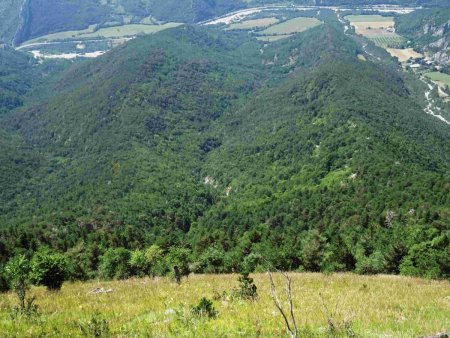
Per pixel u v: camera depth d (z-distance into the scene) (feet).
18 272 77.97
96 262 272.10
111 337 51.47
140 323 57.52
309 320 57.26
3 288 98.43
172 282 103.86
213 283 100.17
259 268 161.38
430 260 139.44
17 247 348.18
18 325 55.93
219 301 72.18
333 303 70.03
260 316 59.47
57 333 53.01
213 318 58.23
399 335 50.03
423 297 78.79
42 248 303.89
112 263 182.91
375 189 453.99
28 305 64.80
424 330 53.16
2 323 56.95
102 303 74.13
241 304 68.69
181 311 61.00
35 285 94.94
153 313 63.05
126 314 64.34
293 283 100.73
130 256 177.88
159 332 52.39
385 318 59.93
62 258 95.50
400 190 432.25
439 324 56.18
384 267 167.12
